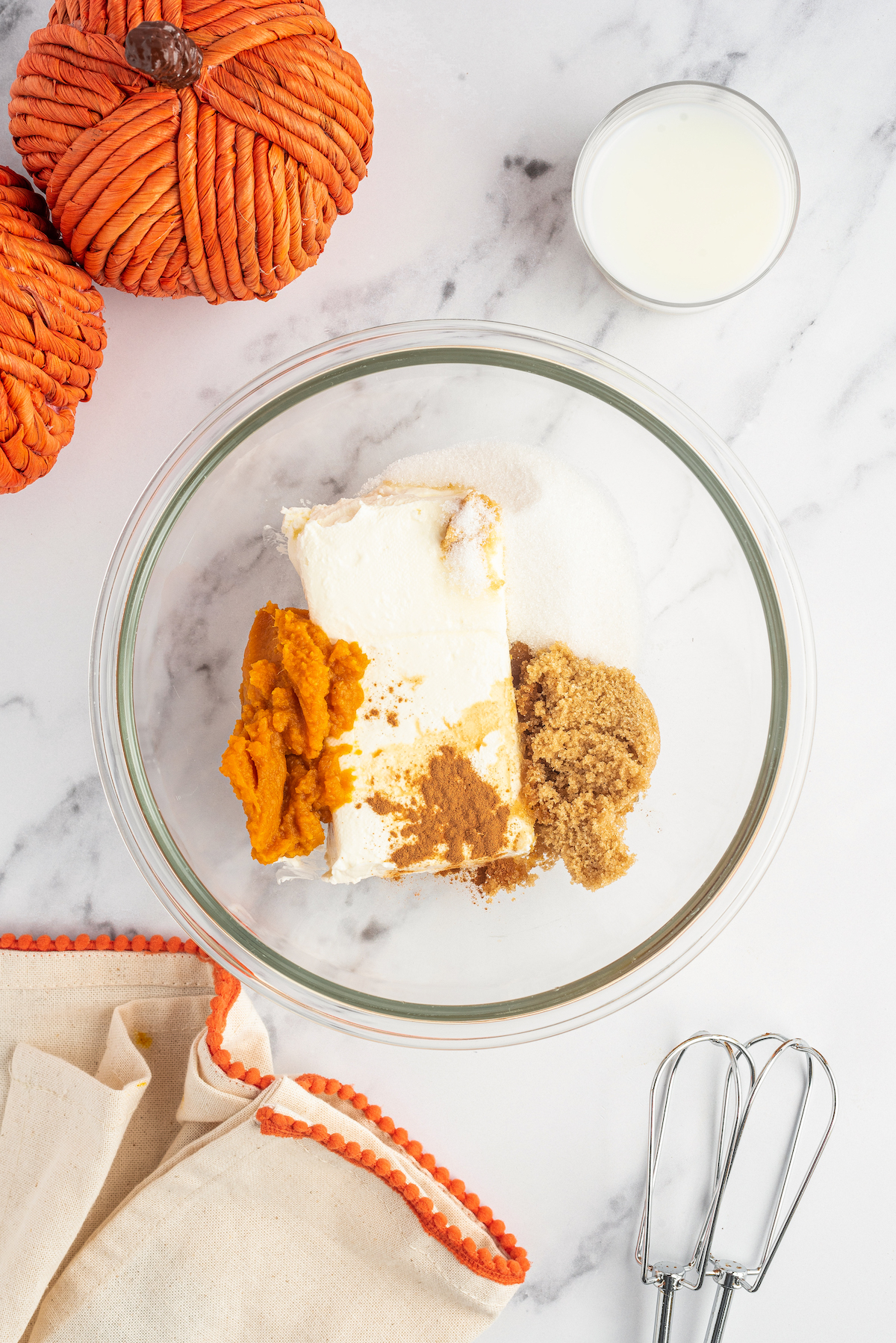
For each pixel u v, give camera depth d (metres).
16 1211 0.56
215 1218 0.56
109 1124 0.55
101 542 0.58
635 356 0.59
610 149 0.56
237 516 0.58
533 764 0.56
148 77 0.50
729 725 0.58
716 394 0.59
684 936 0.57
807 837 0.59
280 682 0.54
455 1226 0.56
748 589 0.58
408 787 0.55
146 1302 0.56
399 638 0.55
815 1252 0.59
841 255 0.58
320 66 0.51
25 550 0.58
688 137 0.56
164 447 0.58
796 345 0.59
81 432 0.58
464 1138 0.59
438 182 0.58
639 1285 0.59
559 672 0.56
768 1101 0.59
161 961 0.58
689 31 0.58
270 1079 0.57
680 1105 0.59
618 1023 0.59
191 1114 0.57
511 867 0.57
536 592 0.57
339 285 0.58
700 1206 0.59
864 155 0.58
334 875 0.55
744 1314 0.59
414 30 0.58
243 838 0.59
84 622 0.58
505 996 0.58
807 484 0.59
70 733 0.59
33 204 0.53
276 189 0.51
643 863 0.58
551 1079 0.59
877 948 0.59
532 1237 0.59
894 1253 0.59
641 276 0.57
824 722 0.59
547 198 0.58
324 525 0.55
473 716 0.55
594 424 0.58
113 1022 0.57
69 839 0.59
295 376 0.57
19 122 0.51
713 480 0.57
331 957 0.58
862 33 0.58
